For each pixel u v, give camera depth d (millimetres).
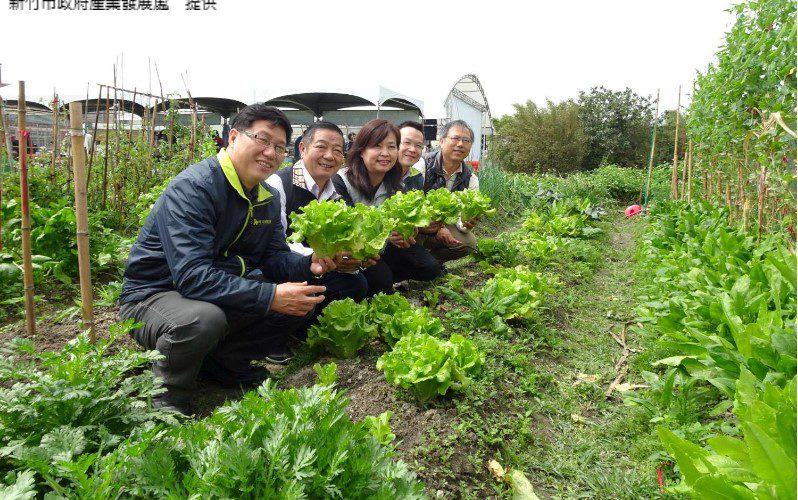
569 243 7812
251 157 3174
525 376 3660
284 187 4223
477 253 6531
